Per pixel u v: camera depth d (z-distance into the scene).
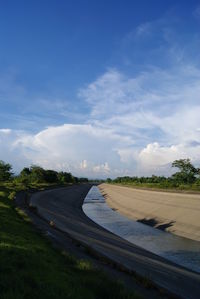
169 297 15.96
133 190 112.25
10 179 135.50
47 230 29.86
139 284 17.14
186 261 29.36
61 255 19.31
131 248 31.91
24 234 23.11
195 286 19.27
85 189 172.88
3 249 15.73
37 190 94.00
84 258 20.80
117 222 55.41
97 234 37.53
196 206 53.31
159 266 23.88
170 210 57.12
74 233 32.50
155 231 46.34
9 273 12.21
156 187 114.12
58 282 12.41
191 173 125.25
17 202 53.50
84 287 12.96
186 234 42.50
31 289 11.09
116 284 13.87
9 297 9.99
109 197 114.00
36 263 14.43
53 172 162.50
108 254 23.88
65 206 71.88
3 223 25.06
